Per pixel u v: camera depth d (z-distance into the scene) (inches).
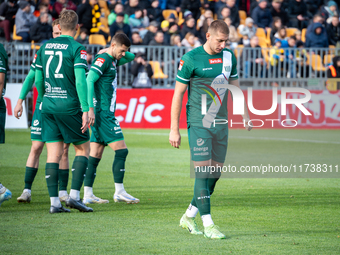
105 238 514.9
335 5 2546.8
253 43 2113.7
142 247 479.8
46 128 649.0
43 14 2022.6
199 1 2377.0
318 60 2191.2
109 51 733.3
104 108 732.0
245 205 716.7
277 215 646.5
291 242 504.1
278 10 2453.2
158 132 1860.2
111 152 1376.7
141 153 1343.5
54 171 647.1
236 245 491.5
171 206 706.8
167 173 1032.8
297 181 956.0
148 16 2326.5
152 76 2031.3
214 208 693.9
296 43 2261.3
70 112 641.0
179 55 2044.8
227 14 2269.9
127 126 1962.4
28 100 1947.6
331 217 634.8
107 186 885.8
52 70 637.3
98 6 2220.7
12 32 2148.1
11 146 1421.0
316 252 466.3
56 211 647.8
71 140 649.6
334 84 2085.4
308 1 2635.3
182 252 462.9
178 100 532.1
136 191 831.7
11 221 593.9
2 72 659.4
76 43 639.1
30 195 724.7
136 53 1978.3
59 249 469.4
